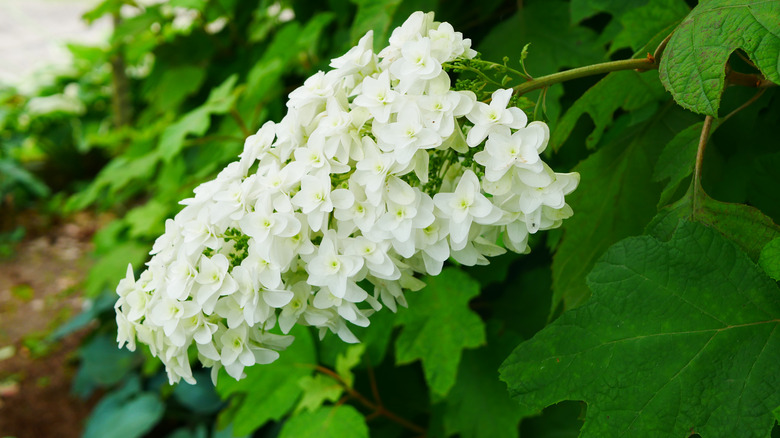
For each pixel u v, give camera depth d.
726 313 0.51
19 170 3.34
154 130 1.43
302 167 0.53
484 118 0.51
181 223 0.55
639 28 0.64
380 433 1.16
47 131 3.54
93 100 3.49
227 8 1.42
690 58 0.50
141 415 1.54
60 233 3.22
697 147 0.59
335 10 1.13
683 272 0.52
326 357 1.08
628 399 0.51
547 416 1.01
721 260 0.51
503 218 0.52
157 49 1.53
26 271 2.93
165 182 1.35
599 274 0.53
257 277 0.52
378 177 0.51
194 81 1.46
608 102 0.66
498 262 0.98
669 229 0.56
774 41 0.47
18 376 2.23
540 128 0.50
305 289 0.55
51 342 2.39
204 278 0.53
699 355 0.51
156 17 1.47
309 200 0.52
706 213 0.55
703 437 0.49
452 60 0.54
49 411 2.05
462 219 0.51
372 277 0.57
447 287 0.94
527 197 0.51
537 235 0.83
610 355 0.52
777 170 0.64
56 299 2.70
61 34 4.74
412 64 0.53
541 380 0.53
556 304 0.69
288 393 1.03
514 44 0.88
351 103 0.57
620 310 0.52
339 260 0.52
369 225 0.52
